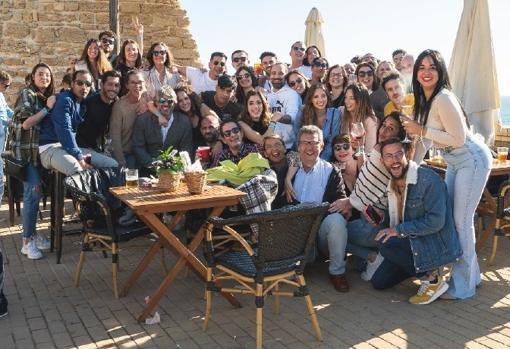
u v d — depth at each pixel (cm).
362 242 470
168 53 713
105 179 489
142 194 405
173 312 408
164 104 578
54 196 555
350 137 528
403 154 407
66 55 1085
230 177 467
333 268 451
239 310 410
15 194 673
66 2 1083
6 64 1058
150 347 351
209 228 360
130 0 1126
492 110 686
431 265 410
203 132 575
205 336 367
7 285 468
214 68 733
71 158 527
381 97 670
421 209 409
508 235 496
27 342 358
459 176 412
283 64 656
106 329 378
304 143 475
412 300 419
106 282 475
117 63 723
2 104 658
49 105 548
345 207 468
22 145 542
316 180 484
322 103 575
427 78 398
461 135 395
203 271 403
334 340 358
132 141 599
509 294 434
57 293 449
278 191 491
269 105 646
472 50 673
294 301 427
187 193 407
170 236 389
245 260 373
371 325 381
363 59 829
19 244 595
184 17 1168
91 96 588
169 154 420
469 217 416
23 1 1064
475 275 435
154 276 491
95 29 1103
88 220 454
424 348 344
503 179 596
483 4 664
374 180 446
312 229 353
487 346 346
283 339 361
